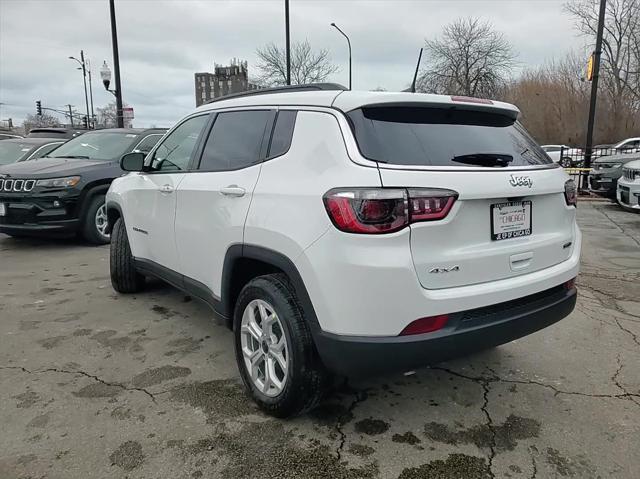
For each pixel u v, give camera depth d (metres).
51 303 4.79
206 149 3.53
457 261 2.41
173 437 2.67
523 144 2.98
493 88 39.44
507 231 2.62
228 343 3.88
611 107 38.03
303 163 2.62
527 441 2.65
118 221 4.91
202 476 2.38
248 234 2.82
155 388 3.18
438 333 2.37
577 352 3.72
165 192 3.83
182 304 4.77
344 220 2.29
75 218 7.18
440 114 2.76
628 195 10.16
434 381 3.30
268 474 2.39
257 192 2.82
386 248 2.26
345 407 2.98
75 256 6.79
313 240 2.42
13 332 4.07
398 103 2.58
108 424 2.78
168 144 4.09
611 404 3.01
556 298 2.89
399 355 2.32
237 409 2.94
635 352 3.71
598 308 4.63
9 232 7.02
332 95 2.68
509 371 3.44
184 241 3.59
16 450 2.54
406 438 2.68
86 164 7.45
